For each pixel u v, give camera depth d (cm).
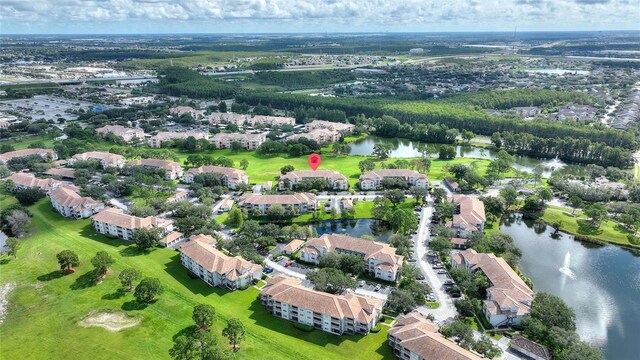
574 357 14875
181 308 19138
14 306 19575
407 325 16712
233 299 19850
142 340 17225
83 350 16788
